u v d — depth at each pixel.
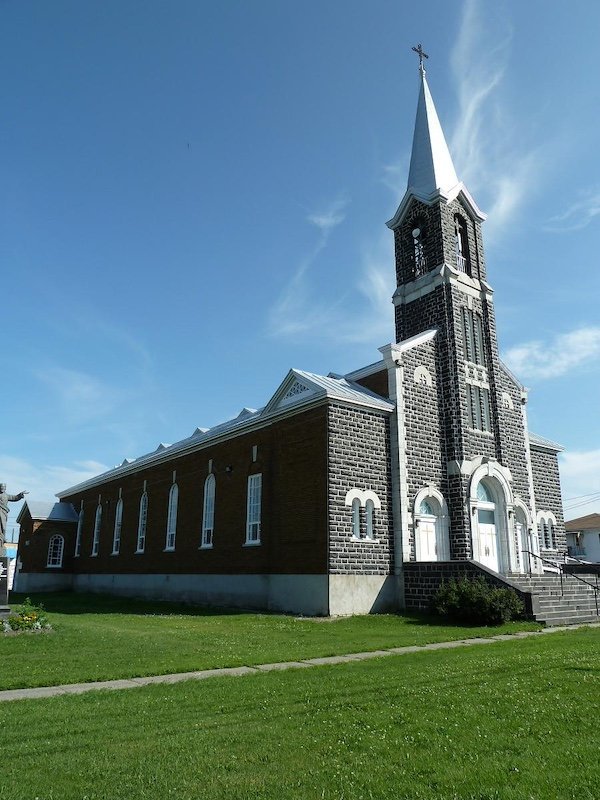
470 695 9.84
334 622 22.20
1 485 20.66
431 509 28.55
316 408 26.81
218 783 6.32
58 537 54.03
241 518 31.00
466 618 21.89
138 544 42.28
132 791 6.14
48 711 9.19
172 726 8.28
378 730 8.04
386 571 26.16
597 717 8.53
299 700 9.69
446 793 6.05
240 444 32.25
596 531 67.19
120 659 14.02
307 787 6.23
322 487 25.62
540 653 14.38
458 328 31.12
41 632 17.94
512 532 30.25
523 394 34.34
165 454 39.47
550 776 6.40
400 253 34.56
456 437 29.28
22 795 6.05
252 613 26.39
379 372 29.62
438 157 35.09
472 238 34.09
